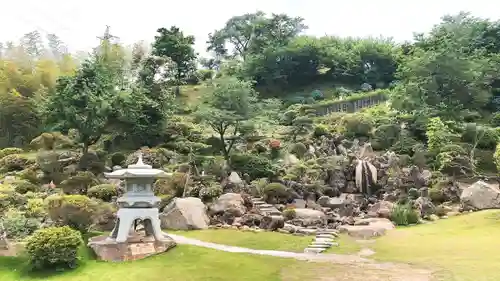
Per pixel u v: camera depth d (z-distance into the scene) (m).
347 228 18.72
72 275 12.50
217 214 20.66
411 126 32.38
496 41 45.66
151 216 14.74
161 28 50.84
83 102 27.14
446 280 11.58
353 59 55.19
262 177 25.00
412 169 24.77
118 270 12.83
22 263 13.18
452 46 34.56
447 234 17.67
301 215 20.17
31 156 27.64
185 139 31.00
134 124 30.17
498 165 22.02
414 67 33.72
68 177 23.98
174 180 22.47
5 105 33.22
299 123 31.81
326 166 25.77
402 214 20.50
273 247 16.06
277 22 63.22
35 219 15.59
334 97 49.88
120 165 27.08
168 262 13.61
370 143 30.00
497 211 20.56
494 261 13.19
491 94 38.25
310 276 12.27
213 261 13.73
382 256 14.57
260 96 52.56
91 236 15.49
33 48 47.69
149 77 35.22
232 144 28.86
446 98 32.91
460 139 29.91
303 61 55.34
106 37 39.78
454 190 23.45
